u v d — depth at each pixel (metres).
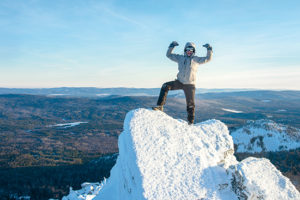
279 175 5.09
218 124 6.86
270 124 127.50
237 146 117.19
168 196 4.33
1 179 112.69
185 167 4.95
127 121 6.10
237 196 4.80
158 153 5.11
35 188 96.75
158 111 6.68
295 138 107.62
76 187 97.94
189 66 6.61
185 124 6.53
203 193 4.55
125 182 5.68
